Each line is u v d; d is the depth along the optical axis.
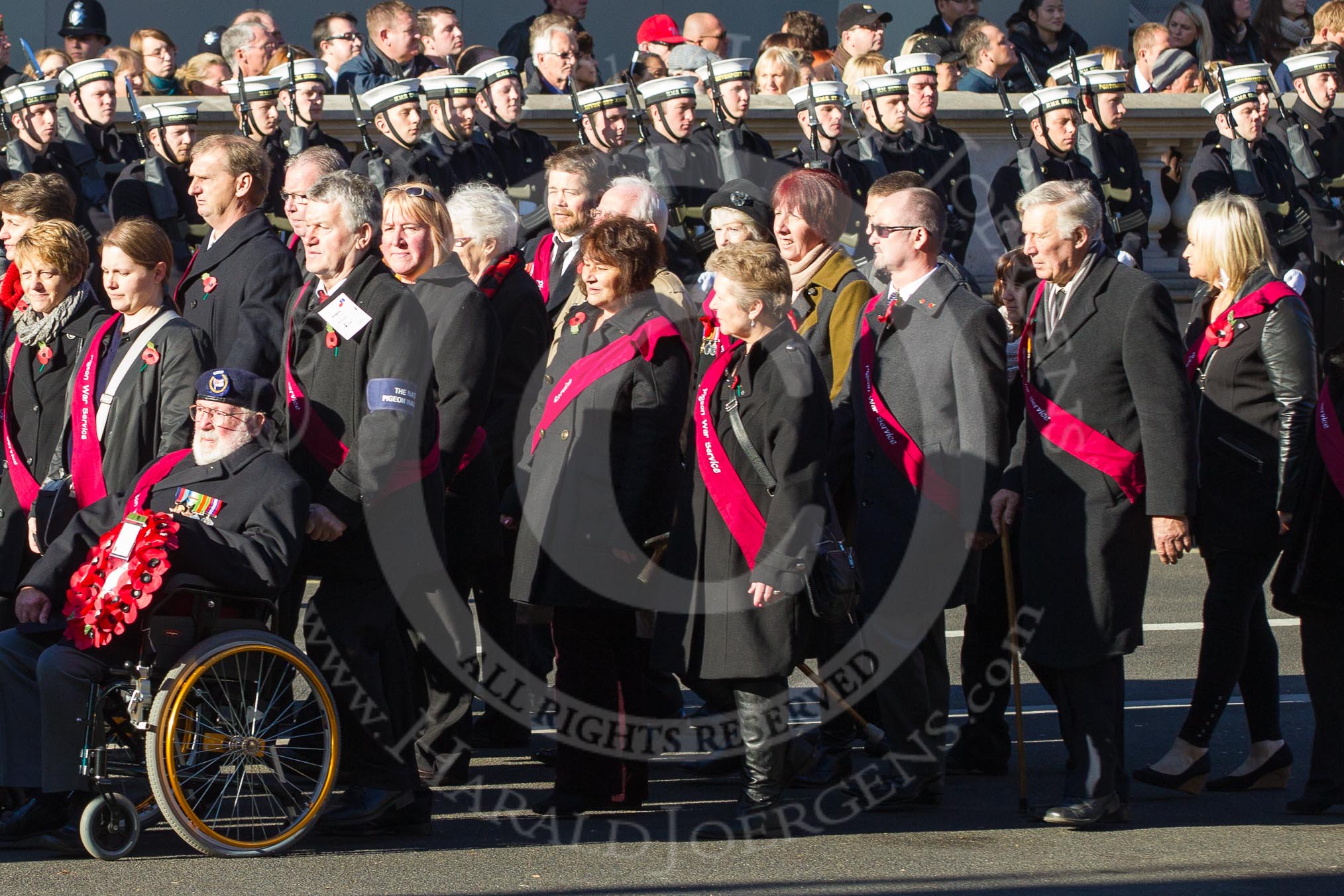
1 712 19.41
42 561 19.91
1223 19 47.81
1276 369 21.69
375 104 32.25
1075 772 20.55
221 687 19.20
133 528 18.72
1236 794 22.59
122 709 19.44
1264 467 21.81
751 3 52.53
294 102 33.84
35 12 48.03
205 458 19.73
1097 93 37.66
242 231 23.30
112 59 34.44
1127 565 20.14
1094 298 20.31
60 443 21.45
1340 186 40.34
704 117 35.53
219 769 19.34
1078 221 20.20
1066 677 20.55
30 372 21.91
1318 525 20.78
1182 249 43.28
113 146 33.88
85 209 33.19
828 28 53.31
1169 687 28.39
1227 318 22.20
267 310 22.72
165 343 21.12
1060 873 18.64
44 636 19.70
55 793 19.66
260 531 19.20
